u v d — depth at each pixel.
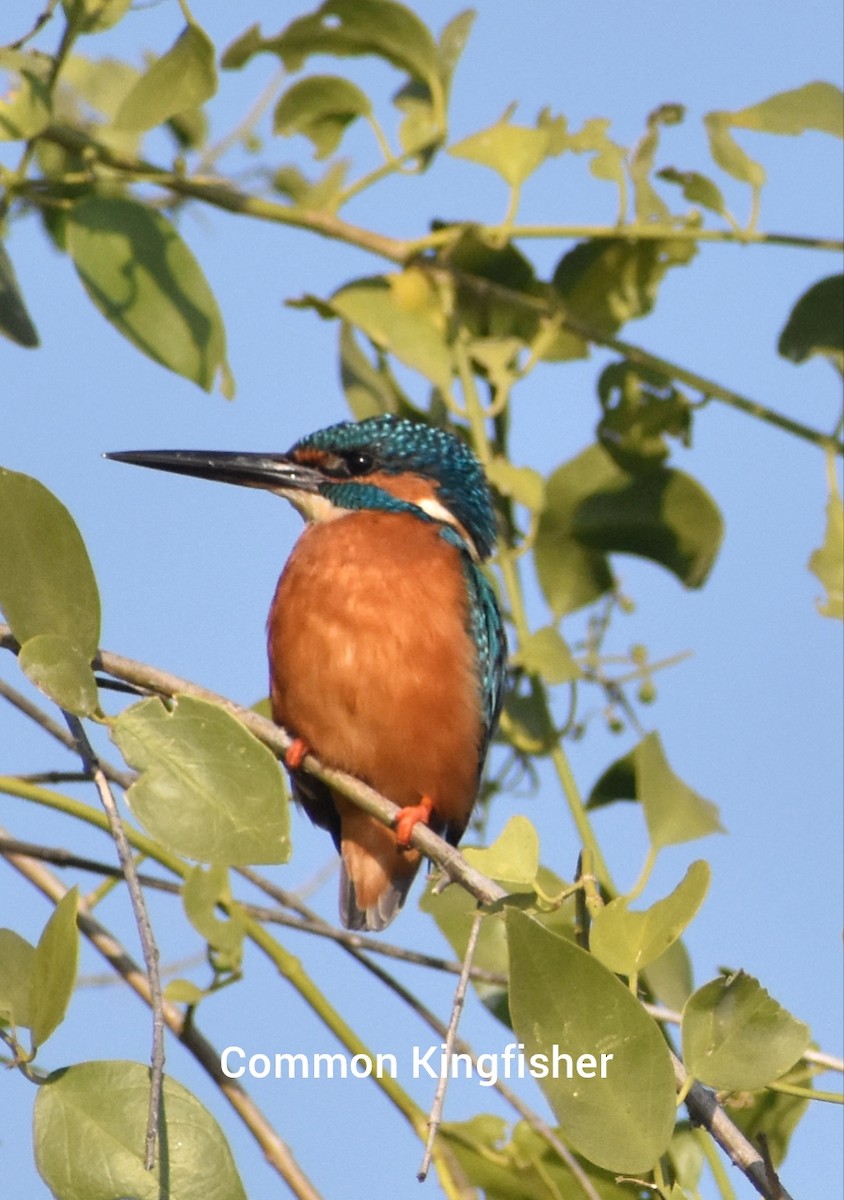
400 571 10.23
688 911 7.23
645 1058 6.82
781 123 10.97
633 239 11.55
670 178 11.29
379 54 11.09
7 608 7.46
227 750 7.12
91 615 7.56
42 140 10.56
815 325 11.67
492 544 11.59
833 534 11.03
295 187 12.07
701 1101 7.16
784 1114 9.39
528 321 11.81
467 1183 8.59
